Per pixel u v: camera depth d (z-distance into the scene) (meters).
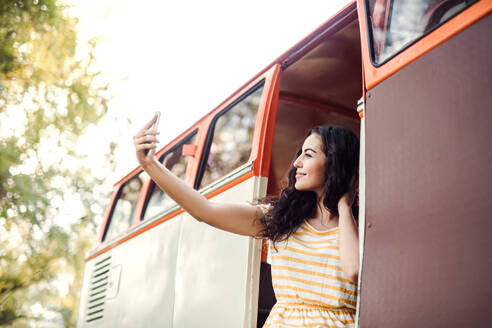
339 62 3.48
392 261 1.73
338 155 2.18
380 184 1.87
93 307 5.32
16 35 12.69
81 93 13.30
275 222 2.15
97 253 5.73
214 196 3.39
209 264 3.18
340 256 1.99
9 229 12.66
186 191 2.10
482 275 1.41
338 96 4.00
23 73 12.88
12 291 12.98
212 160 3.70
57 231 13.11
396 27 1.99
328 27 3.04
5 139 12.65
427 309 1.56
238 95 3.66
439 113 1.67
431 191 1.64
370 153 1.95
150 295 3.97
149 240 4.32
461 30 1.66
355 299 2.00
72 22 13.39
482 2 1.61
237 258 2.87
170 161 4.62
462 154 1.55
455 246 1.51
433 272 1.57
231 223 2.18
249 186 2.97
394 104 1.89
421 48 1.82
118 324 4.49
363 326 1.78
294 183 2.27
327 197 2.15
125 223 5.39
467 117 1.57
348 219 2.08
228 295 2.86
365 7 2.21
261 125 3.11
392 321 1.68
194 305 3.23
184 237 3.66
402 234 1.72
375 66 2.04
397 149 1.82
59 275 13.53
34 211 12.63
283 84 3.86
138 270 4.36
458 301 1.47
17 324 13.24
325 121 4.22
